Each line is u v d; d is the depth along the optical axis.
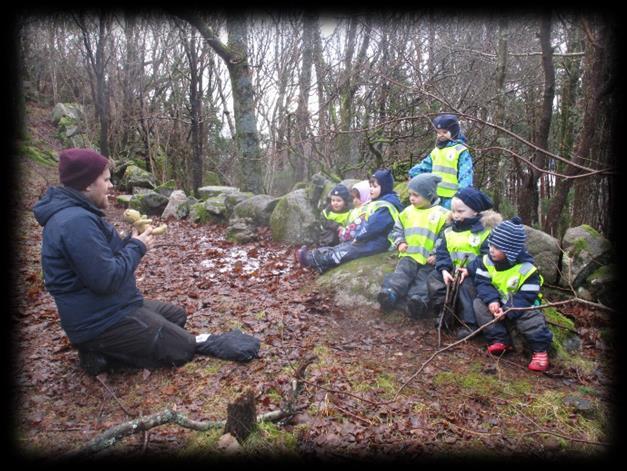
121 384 3.24
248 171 9.42
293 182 11.81
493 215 3.98
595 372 3.55
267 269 5.48
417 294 4.09
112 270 3.01
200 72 11.80
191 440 2.65
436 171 4.77
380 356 3.67
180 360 3.37
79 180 3.06
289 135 8.48
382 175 4.89
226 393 3.08
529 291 3.62
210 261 5.91
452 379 3.37
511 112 9.74
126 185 10.98
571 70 9.05
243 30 9.09
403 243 4.38
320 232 6.20
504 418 2.99
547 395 3.21
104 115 11.89
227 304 4.49
